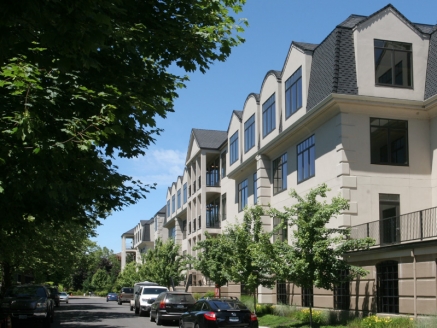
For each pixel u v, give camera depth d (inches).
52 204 521.3
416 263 668.7
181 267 1870.1
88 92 382.9
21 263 1232.2
